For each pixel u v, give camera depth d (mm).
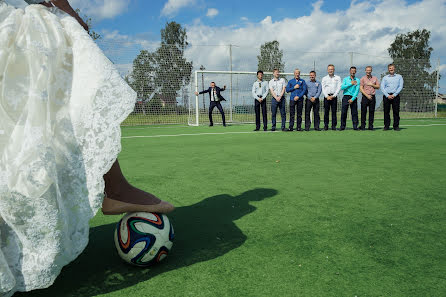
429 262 1623
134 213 1639
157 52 14508
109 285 1451
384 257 1682
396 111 9812
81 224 1290
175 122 15086
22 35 1208
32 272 1175
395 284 1417
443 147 5988
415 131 9508
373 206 2543
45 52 1225
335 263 1619
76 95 1297
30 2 1372
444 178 3477
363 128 10336
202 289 1396
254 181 3432
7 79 1159
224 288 1400
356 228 2092
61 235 1206
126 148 6340
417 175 3635
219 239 1948
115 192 1592
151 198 1672
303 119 16141
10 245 1158
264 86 10336
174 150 5965
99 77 1301
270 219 2287
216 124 14719
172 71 14789
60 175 1241
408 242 1865
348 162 4504
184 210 2510
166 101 14875
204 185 3287
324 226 2135
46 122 1197
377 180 3416
